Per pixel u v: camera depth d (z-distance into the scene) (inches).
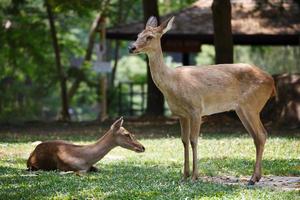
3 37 1136.2
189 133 404.2
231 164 474.9
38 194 354.3
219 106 406.0
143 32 392.2
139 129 760.3
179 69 403.2
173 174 422.3
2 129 785.6
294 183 396.8
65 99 1083.9
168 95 398.3
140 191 357.1
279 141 599.8
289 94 774.5
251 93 407.8
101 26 1038.4
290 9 976.9
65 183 382.3
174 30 941.8
